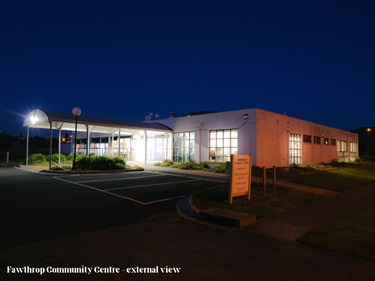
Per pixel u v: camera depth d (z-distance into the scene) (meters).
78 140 36.28
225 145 22.06
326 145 32.59
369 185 16.78
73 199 9.69
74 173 17.27
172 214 8.04
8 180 14.27
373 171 25.73
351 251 5.28
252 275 4.30
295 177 17.45
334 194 12.90
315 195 11.88
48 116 18.50
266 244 5.75
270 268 4.57
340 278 4.25
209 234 6.32
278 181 15.69
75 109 18.58
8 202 9.05
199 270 4.44
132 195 10.65
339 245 5.58
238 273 4.36
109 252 5.09
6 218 7.16
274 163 21.92
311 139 28.81
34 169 19.75
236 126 21.27
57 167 19.14
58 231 6.21
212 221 7.40
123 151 30.39
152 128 24.22
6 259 4.68
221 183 14.51
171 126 26.25
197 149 23.84
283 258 5.00
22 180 14.30
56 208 8.34
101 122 21.05
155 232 6.34
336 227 6.87
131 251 5.16
